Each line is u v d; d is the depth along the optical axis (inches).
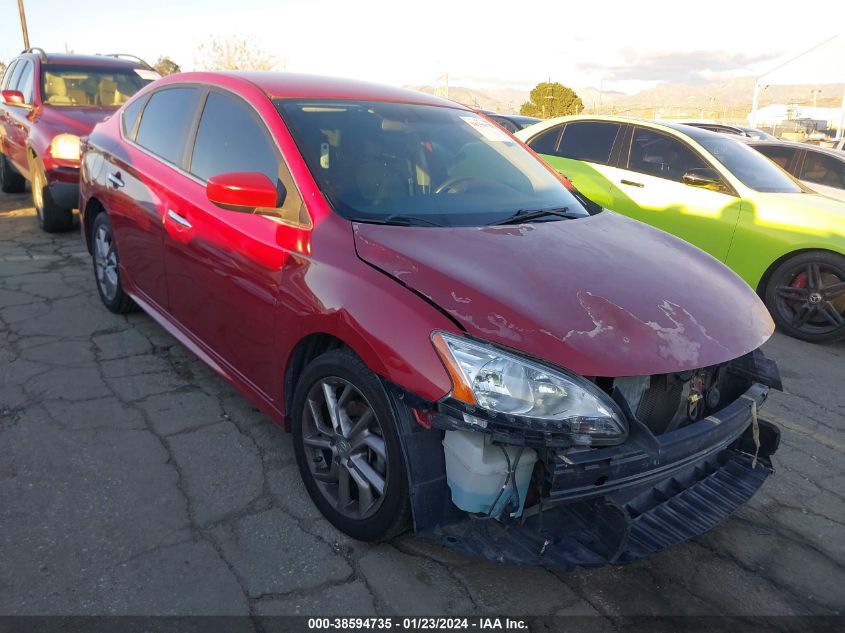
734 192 237.6
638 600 97.1
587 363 82.7
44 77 296.8
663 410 93.6
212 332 130.8
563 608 94.0
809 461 141.5
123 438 126.3
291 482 117.0
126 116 174.7
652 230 130.6
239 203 107.0
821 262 217.3
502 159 140.7
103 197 171.5
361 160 119.0
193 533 102.3
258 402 119.5
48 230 272.8
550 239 109.9
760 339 99.7
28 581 90.0
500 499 85.4
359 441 98.7
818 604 99.2
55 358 157.3
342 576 95.9
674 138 258.7
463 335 84.4
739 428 102.0
